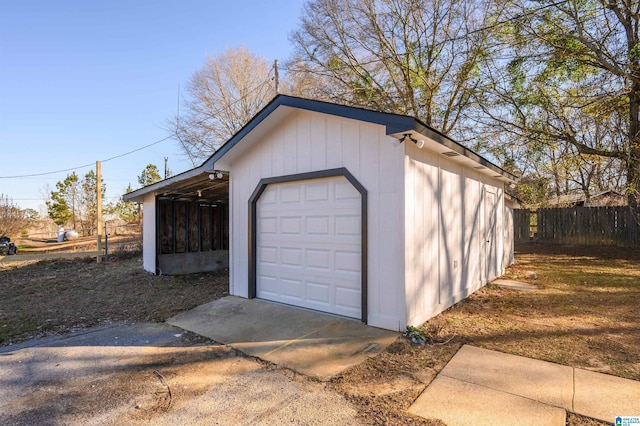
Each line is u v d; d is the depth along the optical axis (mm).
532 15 10078
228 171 6324
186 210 9609
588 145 11758
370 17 14531
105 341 4152
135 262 11133
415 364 3307
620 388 2748
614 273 8195
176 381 3084
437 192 5023
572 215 13328
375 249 4398
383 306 4320
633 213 11836
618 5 9758
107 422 2443
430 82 14414
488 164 6324
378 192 4371
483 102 12062
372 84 15359
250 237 6016
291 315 4965
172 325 4762
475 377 3000
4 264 10516
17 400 2775
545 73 10586
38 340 4234
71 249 14594
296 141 5328
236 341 4066
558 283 7195
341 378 3057
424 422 2334
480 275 6875
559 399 2596
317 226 5152
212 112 20938
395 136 4098
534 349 3629
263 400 2721
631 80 9664
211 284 7648
